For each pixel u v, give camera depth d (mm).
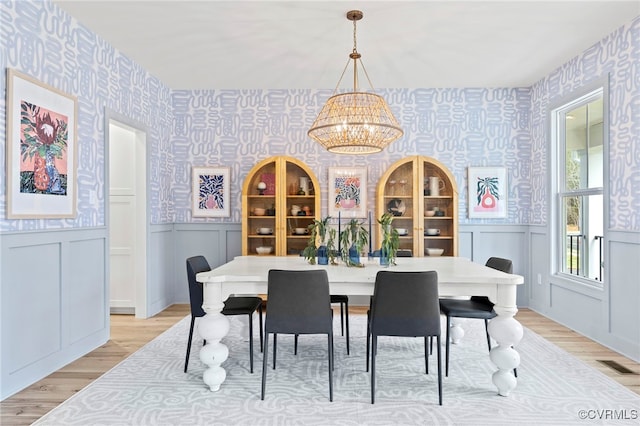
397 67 4328
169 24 3342
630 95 3213
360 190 5062
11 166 2520
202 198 5164
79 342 3240
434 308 2414
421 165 4789
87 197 3375
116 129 4559
